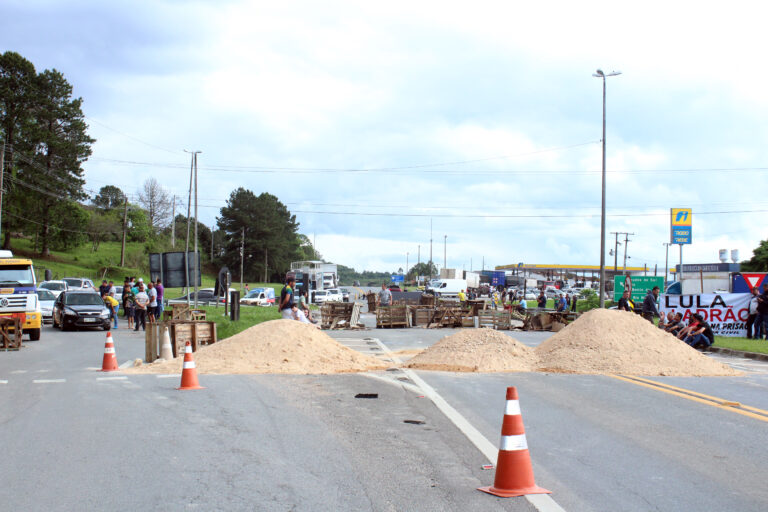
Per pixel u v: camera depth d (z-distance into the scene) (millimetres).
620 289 42188
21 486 5801
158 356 15906
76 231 85312
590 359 14273
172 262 39500
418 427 8320
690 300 24844
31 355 17969
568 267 143125
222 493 5586
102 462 6578
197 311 26156
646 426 8531
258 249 116375
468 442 7527
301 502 5352
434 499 5469
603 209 36688
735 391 11484
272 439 7582
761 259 64812
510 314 30922
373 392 10938
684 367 13984
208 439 7566
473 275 87938
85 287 47625
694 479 6176
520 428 5816
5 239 77750
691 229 45406
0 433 7910
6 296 22219
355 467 6438
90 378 12805
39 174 73188
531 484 5754
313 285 75000
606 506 5367
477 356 14648
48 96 72812
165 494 5559
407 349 20422
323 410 9359
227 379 12336
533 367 14305
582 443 7613
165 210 121938
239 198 117125
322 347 15031
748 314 24219
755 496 5676
